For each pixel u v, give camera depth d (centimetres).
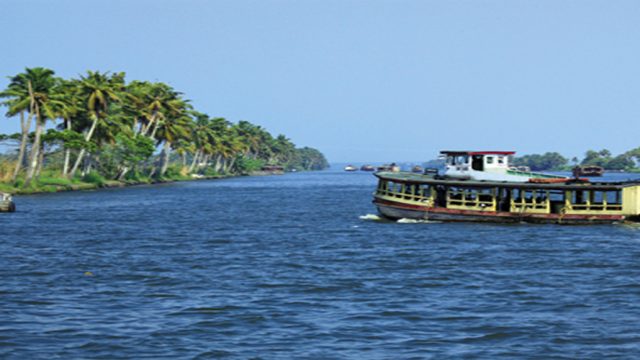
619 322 4538
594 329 4372
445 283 5828
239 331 4319
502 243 8244
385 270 6456
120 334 4234
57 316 4656
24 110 18700
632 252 7531
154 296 5300
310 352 3916
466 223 10181
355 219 11719
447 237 8806
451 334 4269
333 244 8319
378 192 10850
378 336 4222
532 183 9844
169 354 3878
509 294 5384
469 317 4669
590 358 3834
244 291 5491
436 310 4859
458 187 10075
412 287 5659
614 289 5575
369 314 4744
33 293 5384
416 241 8488
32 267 6575
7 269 6450
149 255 7438
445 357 3841
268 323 4509
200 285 5734
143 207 14438
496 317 4669
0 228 9969
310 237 9075
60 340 4112
